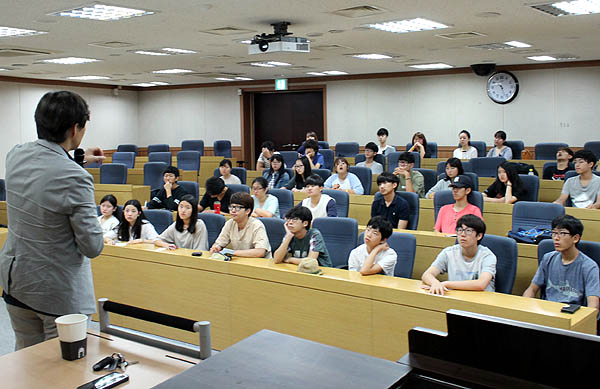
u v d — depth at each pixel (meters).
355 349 3.05
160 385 0.83
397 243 3.79
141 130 16.36
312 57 10.09
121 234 4.68
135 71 11.84
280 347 0.98
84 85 14.54
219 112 15.46
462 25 7.03
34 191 1.97
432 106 13.46
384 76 13.73
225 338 3.62
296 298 3.26
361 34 7.60
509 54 10.34
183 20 6.34
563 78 12.22
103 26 6.59
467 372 0.83
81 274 2.10
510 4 5.79
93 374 1.60
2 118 12.62
